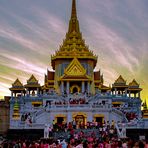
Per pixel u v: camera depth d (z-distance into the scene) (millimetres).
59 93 123875
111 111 99438
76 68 129375
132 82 135875
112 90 139750
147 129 83500
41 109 100875
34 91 136625
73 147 38969
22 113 103625
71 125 82938
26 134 83375
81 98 113375
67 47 140500
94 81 141750
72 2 152625
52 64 144000
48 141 47250
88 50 140625
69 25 149375
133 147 29125
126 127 84750
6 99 132125
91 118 99062
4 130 111062
